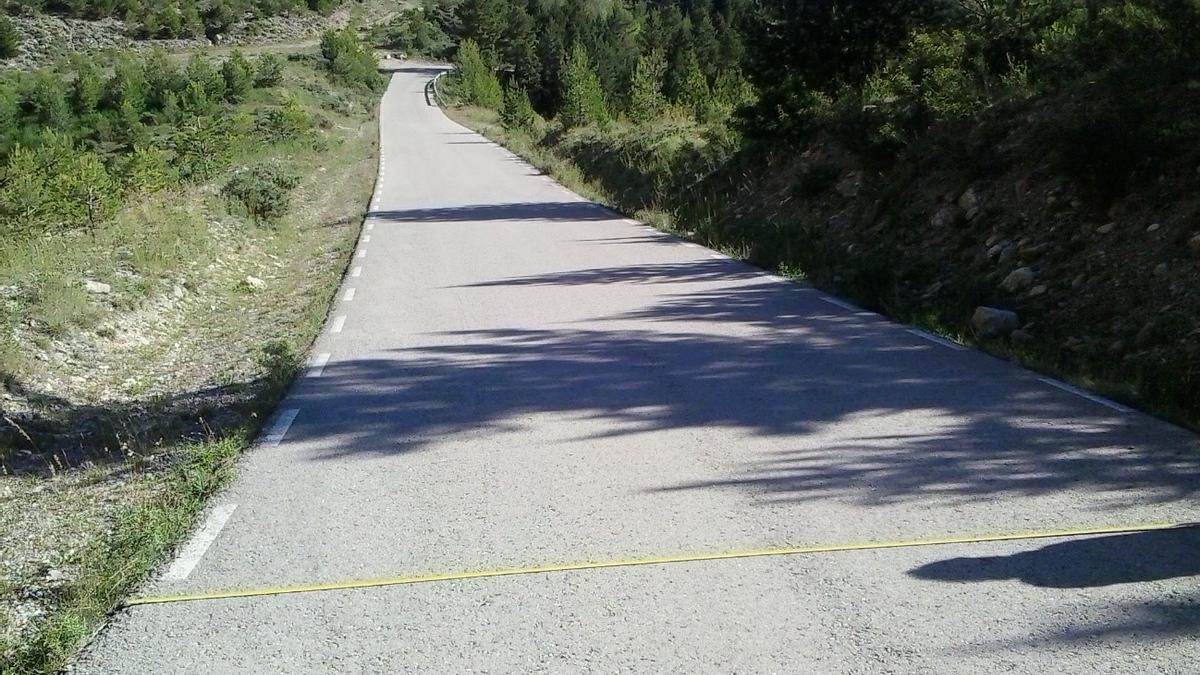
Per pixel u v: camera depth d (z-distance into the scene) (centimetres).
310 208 2636
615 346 977
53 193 2072
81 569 534
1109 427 685
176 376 1026
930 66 1719
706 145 2423
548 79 8788
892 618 427
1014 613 427
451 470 639
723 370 873
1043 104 1418
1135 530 510
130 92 6309
